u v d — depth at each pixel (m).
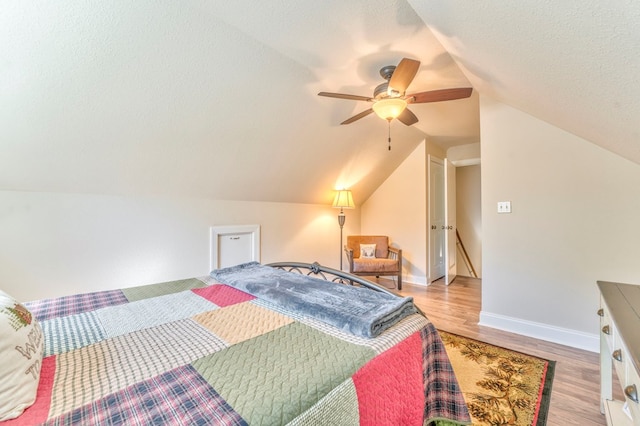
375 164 4.13
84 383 0.75
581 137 2.21
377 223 4.80
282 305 1.32
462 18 1.20
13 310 0.75
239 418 0.62
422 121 3.52
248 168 2.94
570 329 2.29
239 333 1.05
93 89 1.74
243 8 1.56
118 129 2.01
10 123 1.69
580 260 2.26
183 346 0.95
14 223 2.02
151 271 2.65
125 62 1.69
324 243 4.35
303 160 3.27
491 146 2.62
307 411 0.68
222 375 0.78
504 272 2.58
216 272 1.90
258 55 1.96
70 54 1.55
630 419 1.27
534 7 0.87
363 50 1.95
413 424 0.97
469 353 2.14
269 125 2.60
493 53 1.42
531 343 2.31
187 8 1.56
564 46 1.01
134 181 2.43
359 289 1.50
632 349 0.76
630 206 2.08
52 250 2.16
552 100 1.69
